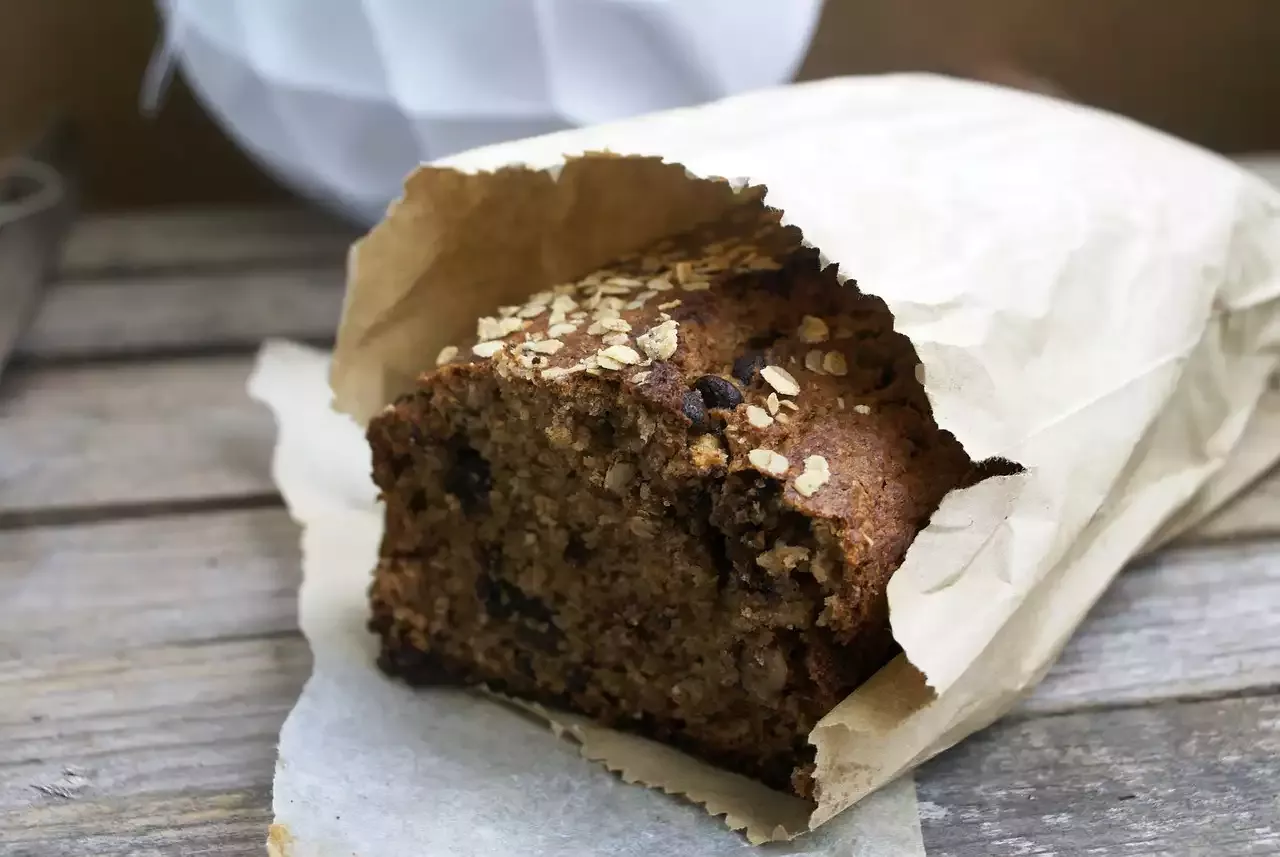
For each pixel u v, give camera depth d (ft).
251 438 1.75
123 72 2.27
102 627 1.54
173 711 1.46
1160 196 1.54
